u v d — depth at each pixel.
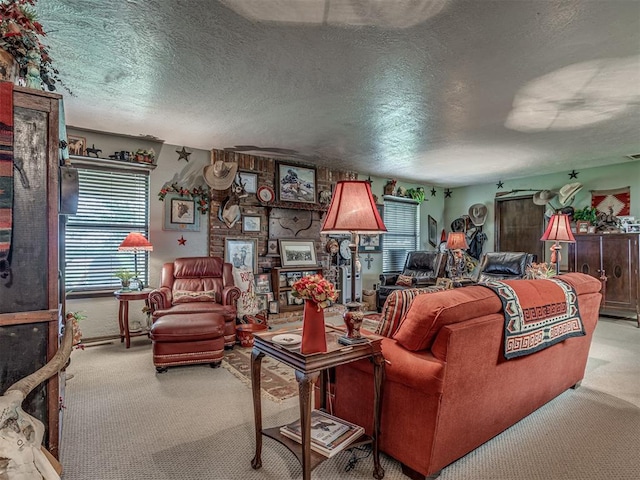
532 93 3.00
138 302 4.39
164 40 2.23
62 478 1.68
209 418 2.28
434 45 2.28
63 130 1.91
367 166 5.92
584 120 3.63
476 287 1.92
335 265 6.13
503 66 2.55
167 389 2.74
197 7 1.91
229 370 3.17
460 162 5.58
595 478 1.69
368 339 1.70
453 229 7.77
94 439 2.02
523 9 1.92
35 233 1.39
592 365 3.30
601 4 1.87
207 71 2.64
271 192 5.38
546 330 2.13
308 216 5.84
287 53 2.39
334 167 6.00
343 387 2.04
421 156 5.19
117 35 2.17
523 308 1.95
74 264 4.07
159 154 4.55
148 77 2.73
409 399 1.69
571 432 2.11
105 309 4.20
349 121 3.71
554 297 2.21
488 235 7.32
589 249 5.40
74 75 2.69
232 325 3.86
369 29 2.11
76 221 4.07
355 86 2.88
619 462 1.81
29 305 1.39
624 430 2.13
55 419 1.46
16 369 1.38
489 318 1.75
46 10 1.91
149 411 2.37
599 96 3.04
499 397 1.92
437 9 1.92
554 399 2.56
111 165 4.19
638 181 5.42
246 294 4.47
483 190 7.45
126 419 2.26
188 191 4.73
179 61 2.49
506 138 4.29
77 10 1.92
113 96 3.08
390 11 1.94
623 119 3.60
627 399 2.57
